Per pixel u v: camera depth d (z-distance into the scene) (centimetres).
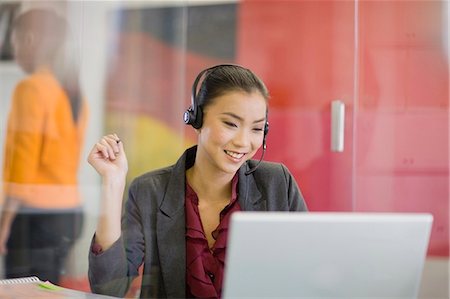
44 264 250
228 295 93
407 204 254
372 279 98
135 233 154
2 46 274
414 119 254
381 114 254
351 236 95
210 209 153
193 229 150
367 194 253
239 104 154
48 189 260
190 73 268
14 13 276
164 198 155
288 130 254
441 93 252
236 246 91
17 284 144
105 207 162
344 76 256
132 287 150
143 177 161
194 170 158
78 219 254
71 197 257
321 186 252
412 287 101
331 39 256
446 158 253
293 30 258
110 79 274
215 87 156
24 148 263
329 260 95
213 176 154
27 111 267
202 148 156
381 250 97
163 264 149
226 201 154
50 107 269
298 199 160
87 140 268
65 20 277
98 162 169
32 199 259
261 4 258
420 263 100
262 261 92
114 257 151
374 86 256
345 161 253
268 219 90
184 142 260
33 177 262
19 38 274
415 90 254
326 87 256
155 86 270
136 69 273
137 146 266
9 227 258
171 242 150
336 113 253
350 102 255
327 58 257
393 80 254
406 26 252
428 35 251
